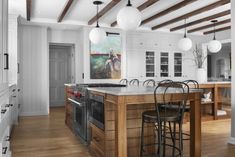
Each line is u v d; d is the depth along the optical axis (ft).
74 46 23.84
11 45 16.44
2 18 6.96
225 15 17.34
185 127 14.96
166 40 24.36
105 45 21.17
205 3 14.97
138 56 23.08
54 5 15.31
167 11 16.05
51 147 11.08
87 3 14.89
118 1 13.52
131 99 7.80
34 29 20.42
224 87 18.62
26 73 20.20
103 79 21.16
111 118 9.01
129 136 9.59
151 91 8.07
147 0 13.98
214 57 37.88
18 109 18.45
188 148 10.91
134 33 22.86
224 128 15.08
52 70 26.99
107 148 8.93
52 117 19.35
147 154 9.93
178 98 8.41
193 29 23.18
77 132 12.76
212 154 9.99
